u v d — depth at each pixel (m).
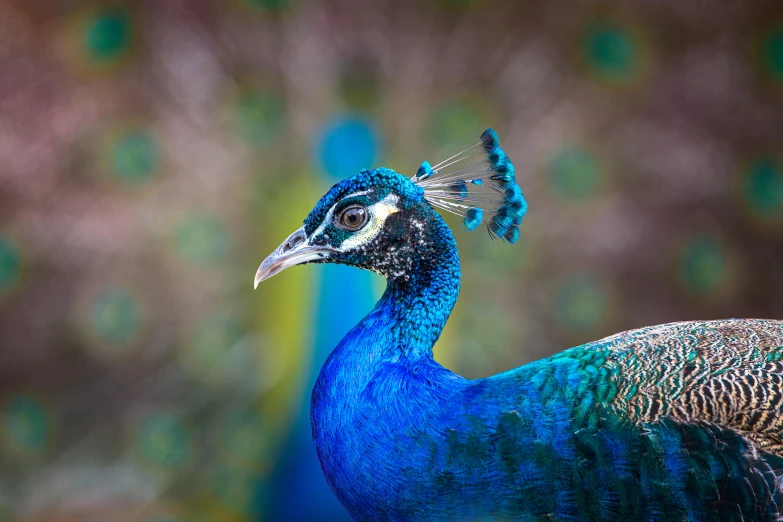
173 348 11.19
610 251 12.36
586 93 12.82
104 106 12.34
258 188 11.05
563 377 4.26
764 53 12.88
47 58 12.38
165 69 12.30
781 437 3.99
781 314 12.12
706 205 12.59
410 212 4.56
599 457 4.07
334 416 4.33
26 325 11.35
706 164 12.63
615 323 12.00
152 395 10.89
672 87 12.93
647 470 4.03
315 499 8.09
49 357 11.23
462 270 11.55
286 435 8.23
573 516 4.09
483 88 12.38
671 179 12.63
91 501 9.52
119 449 10.41
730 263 12.24
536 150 12.55
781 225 12.36
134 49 12.45
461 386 4.34
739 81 12.91
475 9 12.45
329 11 10.90
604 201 12.53
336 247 4.60
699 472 3.99
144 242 11.76
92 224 11.83
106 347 11.22
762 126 12.78
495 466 4.11
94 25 12.45
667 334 4.48
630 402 4.13
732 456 3.97
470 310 11.44
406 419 4.21
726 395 4.09
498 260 11.80
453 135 11.53
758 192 12.51
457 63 12.19
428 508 4.16
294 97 10.41
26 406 10.70
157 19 12.44
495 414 4.18
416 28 11.50
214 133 11.98
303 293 8.52
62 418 10.74
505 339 11.23
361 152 9.39
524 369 4.39
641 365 4.25
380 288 8.57
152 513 9.24
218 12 12.15
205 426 10.28
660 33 13.09
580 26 12.91
